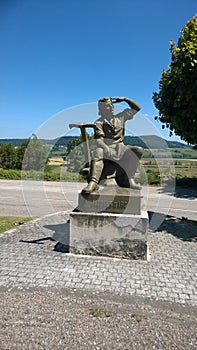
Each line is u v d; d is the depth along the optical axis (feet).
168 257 15.56
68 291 11.29
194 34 20.08
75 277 12.63
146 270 13.64
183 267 14.16
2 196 41.34
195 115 21.62
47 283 11.96
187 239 19.34
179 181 54.49
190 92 20.31
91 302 10.45
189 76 19.89
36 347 7.75
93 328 8.71
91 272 13.21
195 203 37.35
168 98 24.20
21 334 8.29
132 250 15.05
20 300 10.39
